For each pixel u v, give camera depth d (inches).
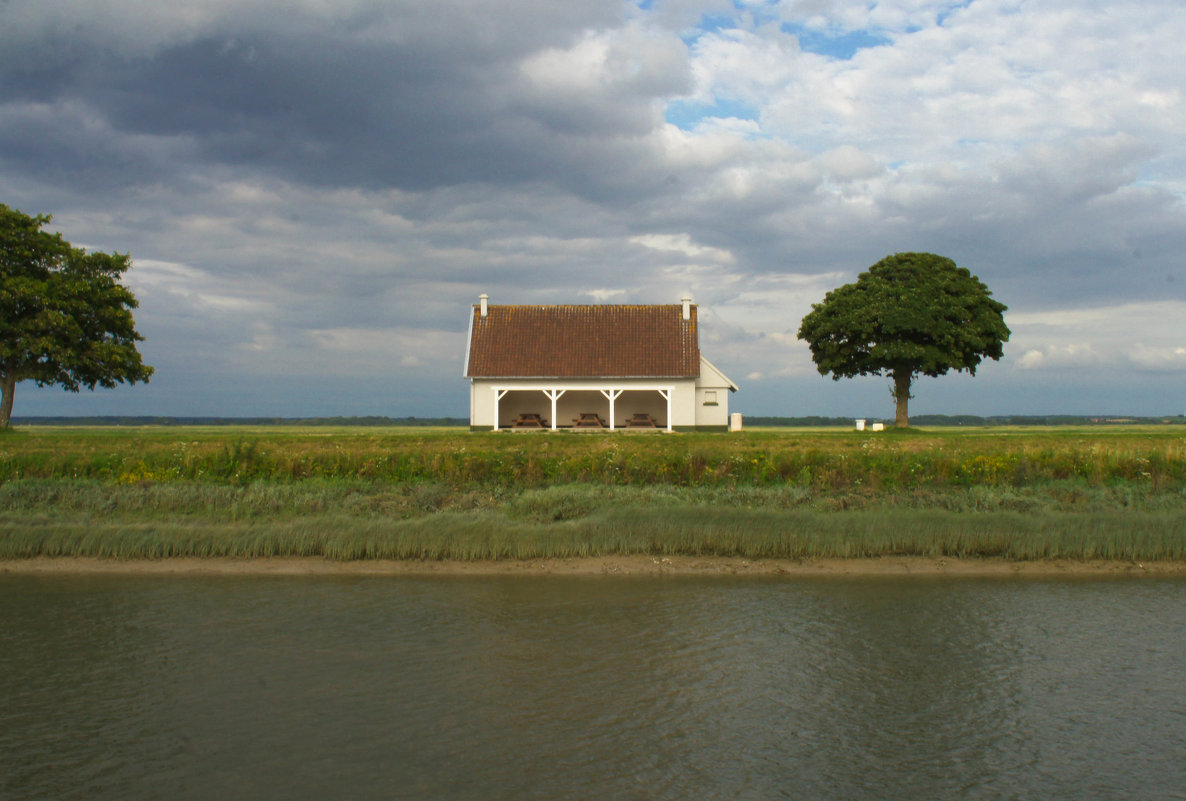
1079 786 290.8
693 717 340.8
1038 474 800.9
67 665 390.6
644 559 591.2
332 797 277.4
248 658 400.8
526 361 1759.4
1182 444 900.6
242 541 596.4
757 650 416.2
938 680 379.6
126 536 594.6
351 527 605.6
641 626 451.8
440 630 443.8
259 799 275.6
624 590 522.9
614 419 1838.1
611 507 655.8
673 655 409.1
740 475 800.9
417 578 551.8
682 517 613.3
